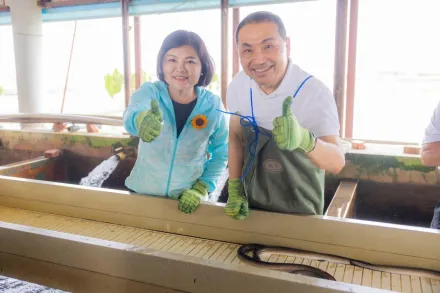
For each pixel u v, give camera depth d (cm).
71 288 135
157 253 121
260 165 173
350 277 155
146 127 146
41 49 464
